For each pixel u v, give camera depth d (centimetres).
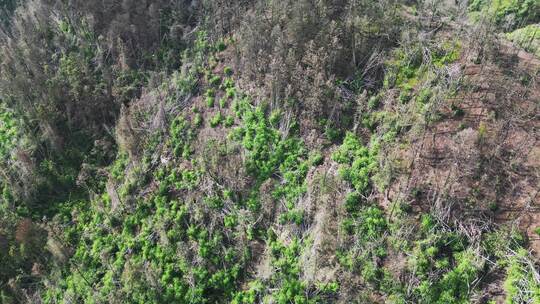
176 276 3481
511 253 2728
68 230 4125
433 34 4112
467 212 2923
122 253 3738
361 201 3228
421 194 3108
